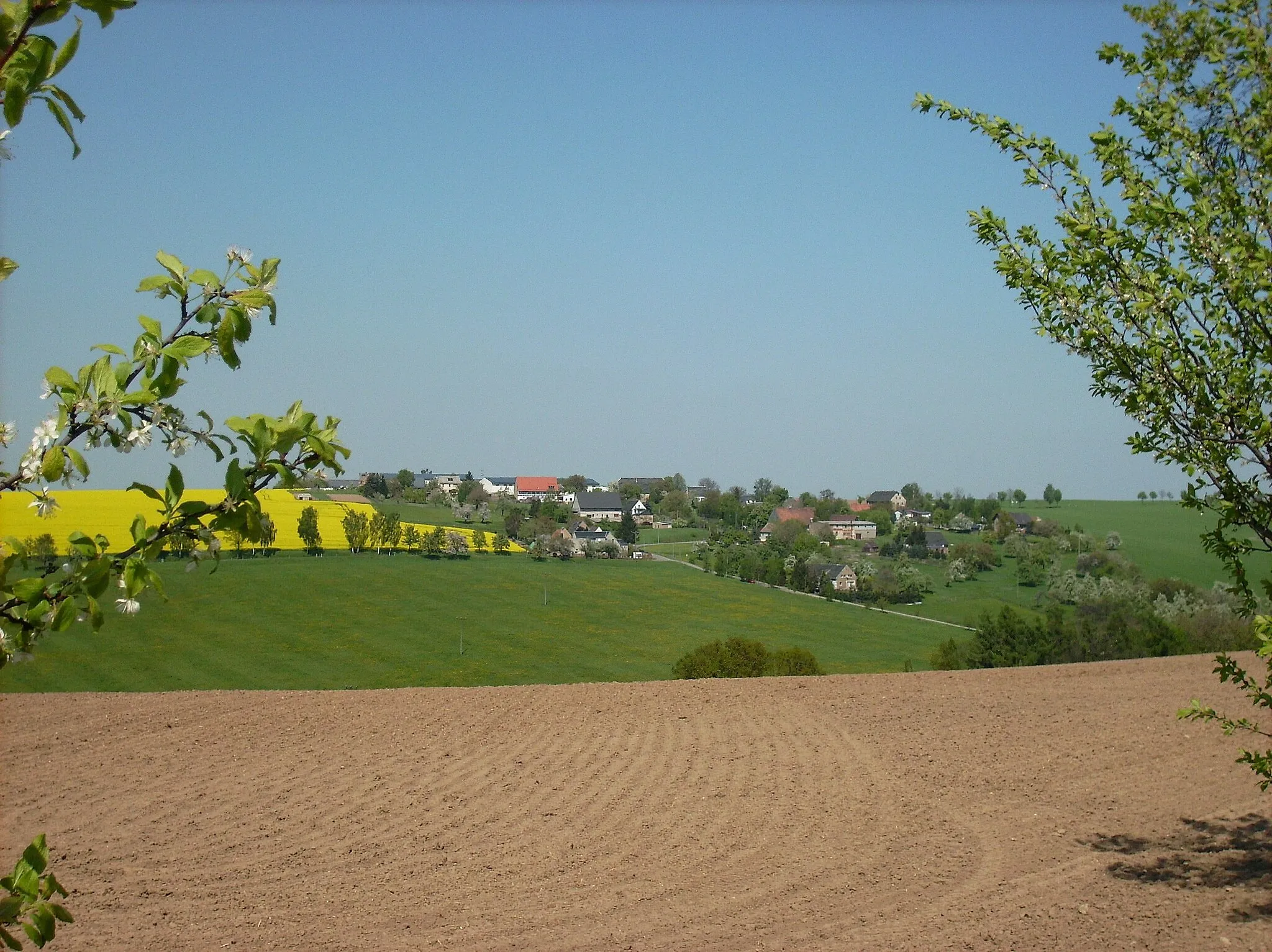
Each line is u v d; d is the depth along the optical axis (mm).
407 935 8078
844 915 8523
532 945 7906
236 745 13641
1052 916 8305
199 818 10914
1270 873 9086
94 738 13773
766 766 13398
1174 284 6973
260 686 37719
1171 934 7688
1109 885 9023
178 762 12898
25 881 2594
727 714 16203
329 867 9633
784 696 17453
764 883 9328
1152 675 19750
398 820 11016
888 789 12438
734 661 33938
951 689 18219
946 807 11734
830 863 9859
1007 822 11164
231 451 2791
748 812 11477
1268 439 6664
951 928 8141
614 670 45625
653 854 10109
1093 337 7094
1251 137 6730
